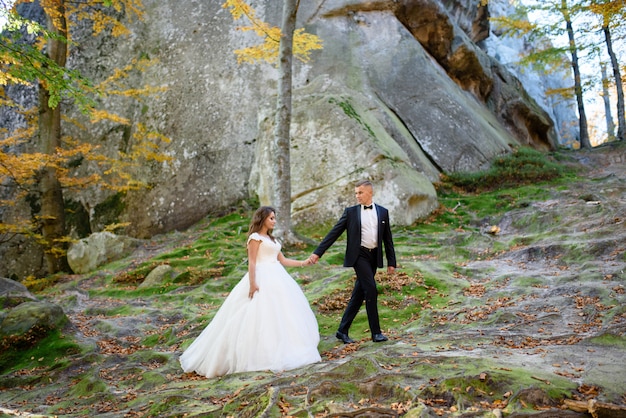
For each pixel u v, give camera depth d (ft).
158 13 57.72
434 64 56.54
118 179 52.29
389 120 46.09
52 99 24.59
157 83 54.95
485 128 52.29
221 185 49.55
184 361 17.10
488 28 78.38
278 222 32.65
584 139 62.64
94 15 46.80
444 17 57.52
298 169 38.99
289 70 33.06
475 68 61.41
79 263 40.37
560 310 17.48
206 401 13.15
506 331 16.20
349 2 55.72
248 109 51.62
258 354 15.37
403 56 53.21
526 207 36.06
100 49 57.82
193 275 29.86
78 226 51.88
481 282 22.59
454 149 48.34
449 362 12.92
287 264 17.34
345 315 17.76
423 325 18.52
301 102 42.22
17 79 23.09
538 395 10.60
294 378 13.12
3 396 16.35
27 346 19.42
